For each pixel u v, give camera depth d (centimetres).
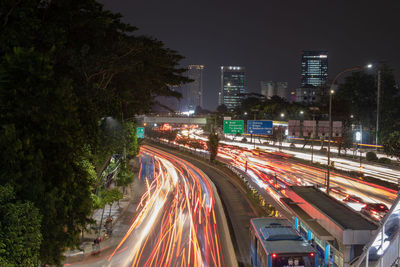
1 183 956
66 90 1206
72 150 1246
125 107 3275
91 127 1784
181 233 2478
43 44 1530
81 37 2114
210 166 6531
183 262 1905
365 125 10244
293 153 8088
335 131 5456
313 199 1694
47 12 1705
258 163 6500
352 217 1361
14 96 1032
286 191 2064
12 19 1305
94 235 2459
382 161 6091
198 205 3397
